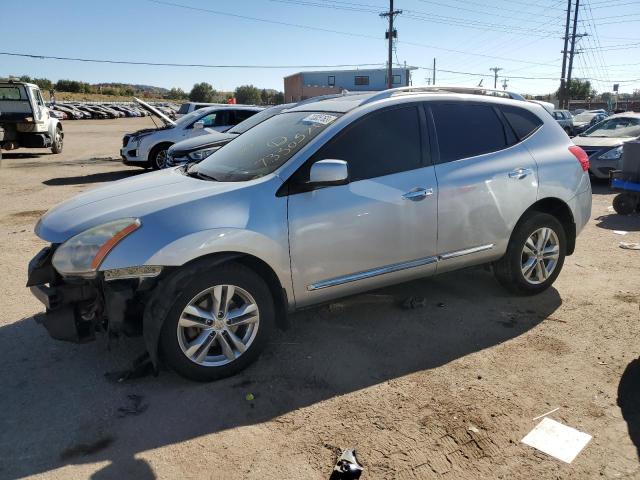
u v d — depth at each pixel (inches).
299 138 154.5
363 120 154.9
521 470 105.3
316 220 143.5
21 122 692.7
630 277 213.5
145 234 126.8
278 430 118.3
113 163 665.6
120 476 104.3
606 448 111.2
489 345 156.4
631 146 325.4
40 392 133.2
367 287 157.8
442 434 116.1
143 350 153.9
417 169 160.4
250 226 134.9
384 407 126.3
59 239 130.8
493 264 187.9
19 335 163.9
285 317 146.2
